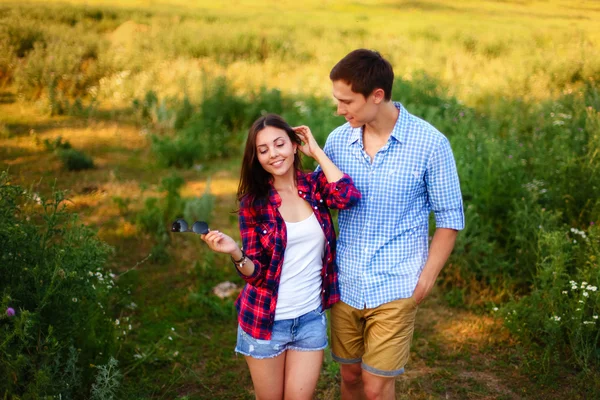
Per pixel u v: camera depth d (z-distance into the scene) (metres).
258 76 12.47
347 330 3.00
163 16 19.77
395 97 9.18
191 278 5.31
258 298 2.77
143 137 9.41
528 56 12.85
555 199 5.23
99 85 11.96
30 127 9.66
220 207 6.87
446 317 4.62
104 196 7.03
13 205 3.17
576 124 6.76
